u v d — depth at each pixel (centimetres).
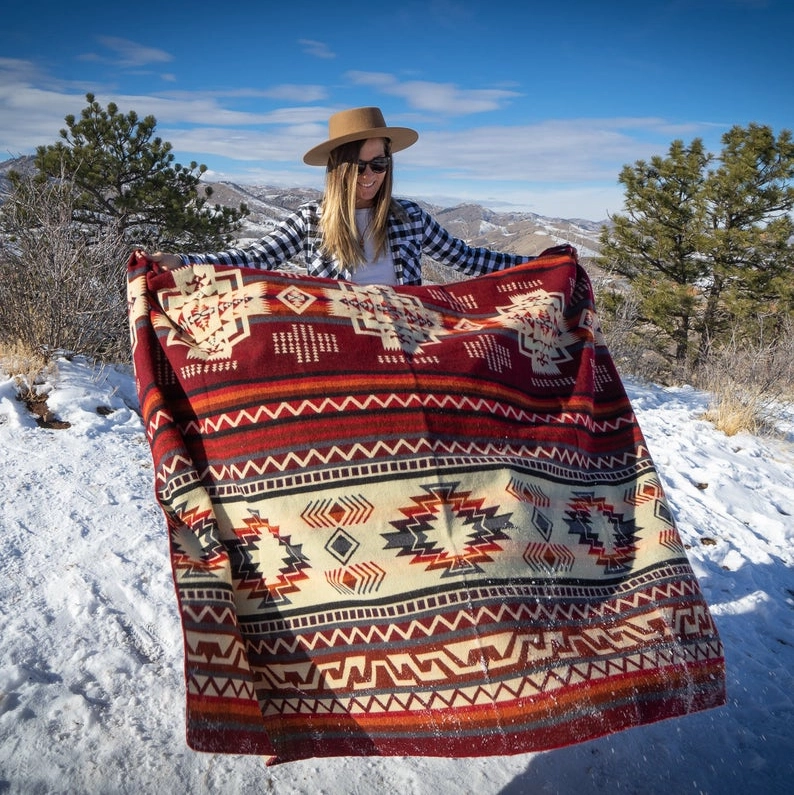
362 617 214
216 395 235
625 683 226
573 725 212
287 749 208
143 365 242
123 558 362
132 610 325
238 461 228
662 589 251
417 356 259
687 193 2269
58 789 227
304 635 214
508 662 210
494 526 234
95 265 707
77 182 1513
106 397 585
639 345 1482
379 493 229
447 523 229
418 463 236
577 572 243
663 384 1373
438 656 210
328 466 229
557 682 214
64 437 504
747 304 2058
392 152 299
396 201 311
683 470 661
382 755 206
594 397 297
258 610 216
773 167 2131
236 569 220
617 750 282
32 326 641
